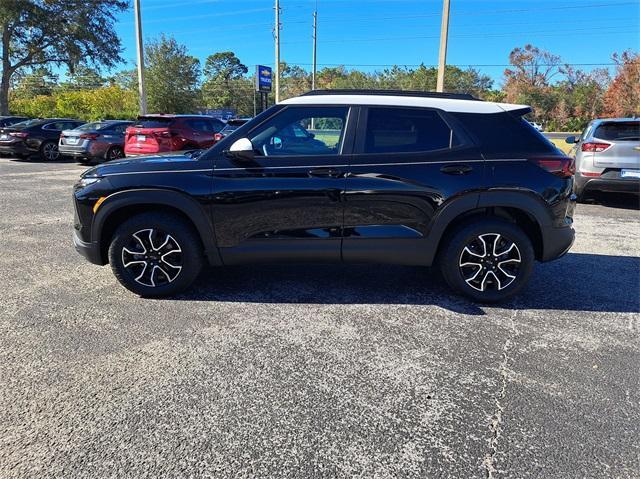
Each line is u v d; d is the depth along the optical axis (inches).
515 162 150.8
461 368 120.3
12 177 467.5
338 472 84.5
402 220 153.1
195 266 158.9
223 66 3860.7
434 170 150.3
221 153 153.9
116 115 1551.4
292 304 159.2
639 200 371.9
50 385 109.0
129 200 151.0
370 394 108.4
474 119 154.5
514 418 100.5
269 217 152.9
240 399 105.6
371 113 154.2
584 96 2094.0
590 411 103.0
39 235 241.9
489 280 158.7
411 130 153.9
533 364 122.8
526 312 155.6
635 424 98.7
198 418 98.7
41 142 634.2
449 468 86.0
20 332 135.1
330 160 151.6
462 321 148.0
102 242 157.8
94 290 168.1
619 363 123.8
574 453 90.2
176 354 124.6
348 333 138.7
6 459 85.8
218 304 157.9
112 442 91.0
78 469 83.8
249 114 3070.9
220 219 152.7
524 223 161.3
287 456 88.3
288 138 154.9
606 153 314.7
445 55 658.2
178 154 171.8
